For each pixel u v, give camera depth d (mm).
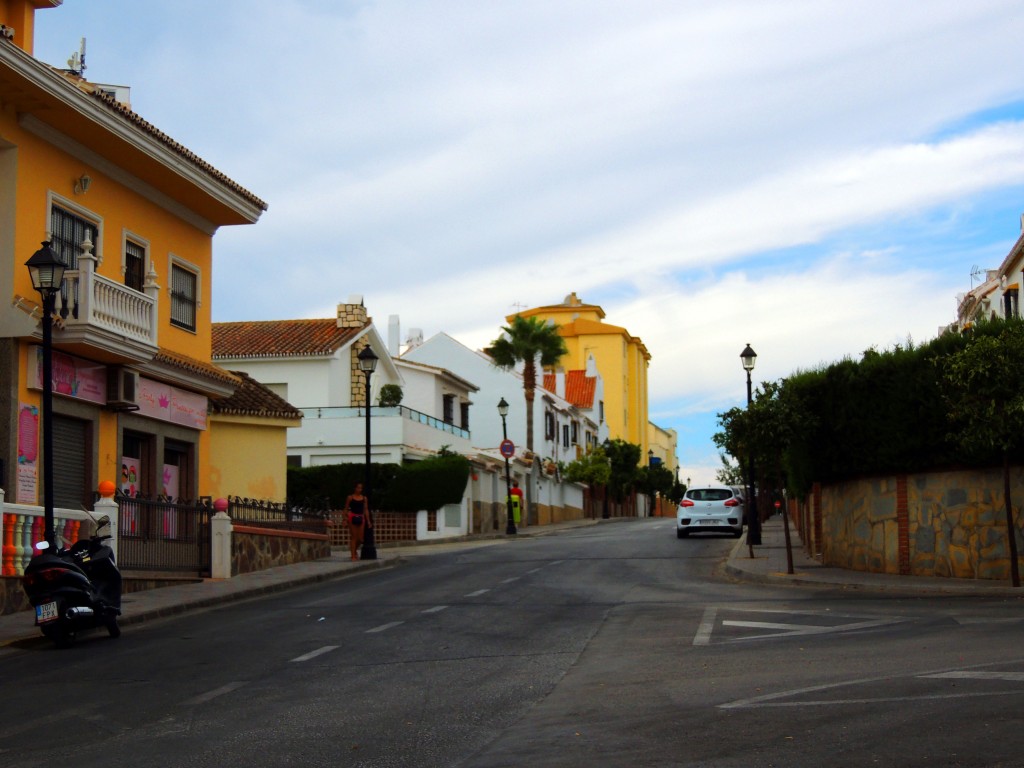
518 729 8734
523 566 25984
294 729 9000
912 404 20328
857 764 6945
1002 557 19219
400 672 11680
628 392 111438
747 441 22594
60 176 22172
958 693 9023
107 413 23359
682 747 7746
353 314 51719
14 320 20344
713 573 23844
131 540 21047
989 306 43812
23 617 17000
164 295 26312
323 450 47031
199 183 25812
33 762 8164
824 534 24188
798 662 11312
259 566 26125
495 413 70688
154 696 10750
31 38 23453
